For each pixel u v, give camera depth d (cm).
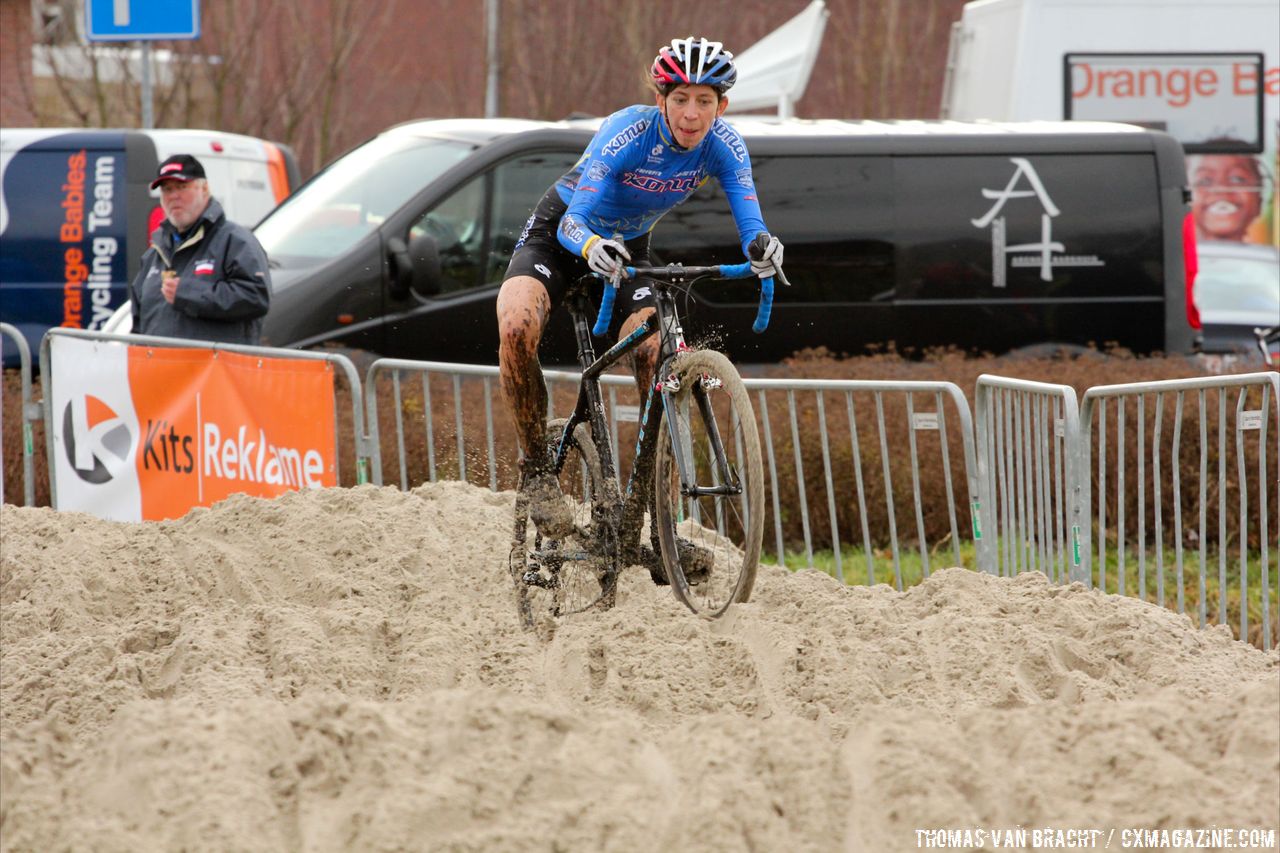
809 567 2377
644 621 1775
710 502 2558
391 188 3762
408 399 2600
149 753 1247
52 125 6344
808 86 7606
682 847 1177
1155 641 1717
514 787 1238
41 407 2873
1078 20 4934
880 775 1263
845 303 3841
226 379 2647
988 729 1341
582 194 1625
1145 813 1220
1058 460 2152
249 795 1206
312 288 3619
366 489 2383
